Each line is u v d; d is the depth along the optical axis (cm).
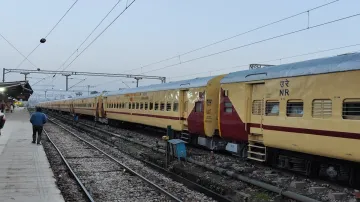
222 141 1420
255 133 1118
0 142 1683
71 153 1562
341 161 880
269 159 1119
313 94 889
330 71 841
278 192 826
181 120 1670
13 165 1099
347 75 799
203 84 1467
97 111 3466
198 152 1501
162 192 900
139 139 2047
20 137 1925
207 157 1362
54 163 1319
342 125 805
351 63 789
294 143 952
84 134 2539
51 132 2570
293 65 981
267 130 1058
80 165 1282
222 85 1291
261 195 831
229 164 1170
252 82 1127
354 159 786
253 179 948
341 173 888
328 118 845
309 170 978
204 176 1052
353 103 785
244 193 837
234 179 1013
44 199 727
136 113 2323
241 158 1297
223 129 1283
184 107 1669
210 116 1445
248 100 1151
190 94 1584
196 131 1516
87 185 984
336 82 826
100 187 966
